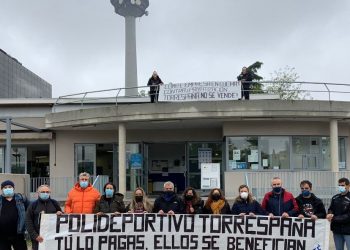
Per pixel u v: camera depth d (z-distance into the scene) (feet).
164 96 66.23
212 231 30.71
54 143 79.87
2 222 29.25
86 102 87.45
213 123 71.36
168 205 31.32
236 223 30.66
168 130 78.07
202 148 77.77
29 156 89.86
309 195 30.81
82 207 30.76
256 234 30.50
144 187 78.18
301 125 69.21
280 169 68.39
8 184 29.45
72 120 72.02
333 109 64.80
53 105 86.38
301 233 30.19
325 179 62.90
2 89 318.04
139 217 30.76
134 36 325.42
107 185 30.94
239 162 68.69
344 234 30.14
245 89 66.95
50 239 30.07
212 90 65.00
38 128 79.77
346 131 72.59
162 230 30.78
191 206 31.42
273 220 30.42
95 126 74.02
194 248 30.68
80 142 79.20
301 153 69.21
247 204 30.96
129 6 319.27
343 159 72.43
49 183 73.36
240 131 68.90
